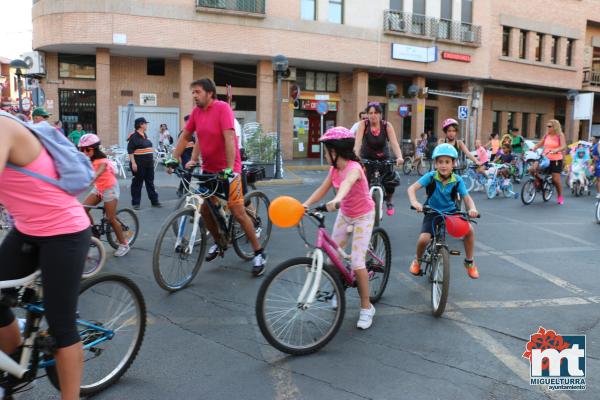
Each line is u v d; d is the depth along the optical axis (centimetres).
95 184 598
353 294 504
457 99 2927
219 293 502
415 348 382
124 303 329
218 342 390
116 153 1781
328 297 383
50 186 250
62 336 263
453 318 444
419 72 2617
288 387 323
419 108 2684
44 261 255
